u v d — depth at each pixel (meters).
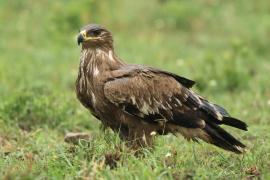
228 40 24.34
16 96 14.16
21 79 17.59
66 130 13.76
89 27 11.33
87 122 14.20
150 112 11.01
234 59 19.33
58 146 11.46
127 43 23.11
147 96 10.98
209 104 11.17
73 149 10.98
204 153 11.56
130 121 11.06
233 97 17.30
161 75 11.16
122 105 10.91
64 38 23.05
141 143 11.09
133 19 25.55
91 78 11.13
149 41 23.83
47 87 16.41
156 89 11.03
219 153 11.46
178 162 10.49
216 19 26.05
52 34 23.31
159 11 26.06
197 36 25.08
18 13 25.84
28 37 23.33
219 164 10.98
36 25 24.61
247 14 26.83
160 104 11.04
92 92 11.11
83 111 14.41
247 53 21.06
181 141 12.39
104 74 11.05
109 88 10.88
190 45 24.27
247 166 10.70
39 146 12.15
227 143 11.08
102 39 11.27
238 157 11.24
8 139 12.77
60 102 14.58
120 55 21.34
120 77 10.98
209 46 24.09
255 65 20.83
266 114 15.16
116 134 11.09
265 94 17.45
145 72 11.08
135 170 9.78
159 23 25.33
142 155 10.75
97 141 10.93
